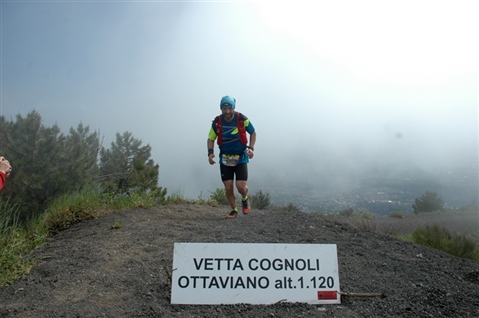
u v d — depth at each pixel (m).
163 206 7.67
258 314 2.96
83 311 2.93
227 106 6.02
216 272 3.17
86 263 3.93
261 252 3.25
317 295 3.22
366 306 3.19
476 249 6.88
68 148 11.07
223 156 6.39
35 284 3.46
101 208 6.72
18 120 11.04
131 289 3.35
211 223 5.96
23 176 9.55
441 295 3.48
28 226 5.84
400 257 4.71
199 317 2.88
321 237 5.34
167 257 4.11
